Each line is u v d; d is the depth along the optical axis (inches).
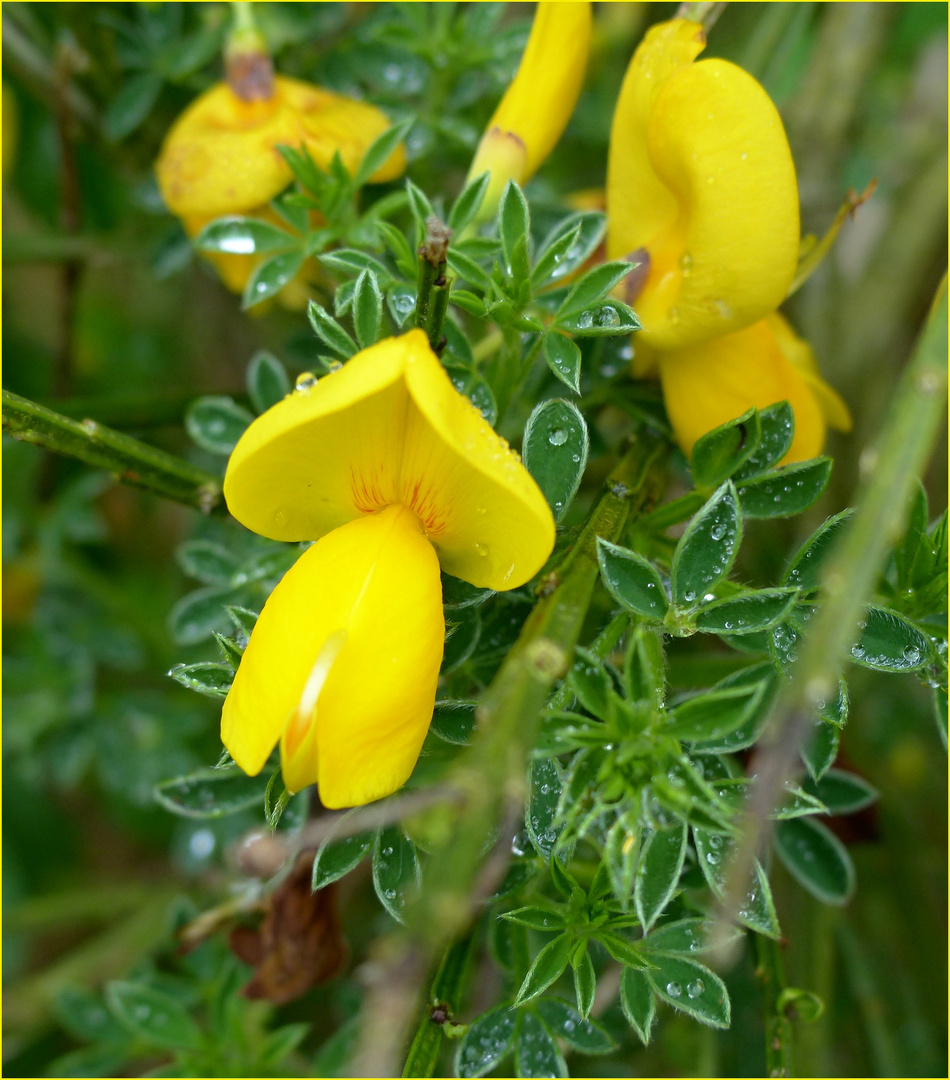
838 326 7.6
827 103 7.4
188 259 6.8
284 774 4.7
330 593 4.8
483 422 4.7
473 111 6.9
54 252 7.4
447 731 5.0
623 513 5.3
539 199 6.4
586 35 5.7
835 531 5.1
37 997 7.3
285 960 5.8
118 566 8.3
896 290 7.5
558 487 5.1
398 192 6.2
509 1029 5.3
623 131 5.5
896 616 5.1
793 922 6.8
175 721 7.5
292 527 5.1
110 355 8.8
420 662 4.8
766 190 5.2
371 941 7.2
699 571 5.0
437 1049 5.2
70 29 6.9
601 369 5.8
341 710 4.7
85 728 7.4
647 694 4.7
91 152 7.8
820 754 5.1
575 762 4.7
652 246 5.6
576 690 4.8
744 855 4.3
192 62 6.8
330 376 4.7
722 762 5.0
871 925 7.0
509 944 5.6
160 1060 7.1
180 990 6.6
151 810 7.9
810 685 4.3
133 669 8.1
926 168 7.5
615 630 5.1
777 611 4.9
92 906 7.5
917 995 6.9
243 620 5.2
